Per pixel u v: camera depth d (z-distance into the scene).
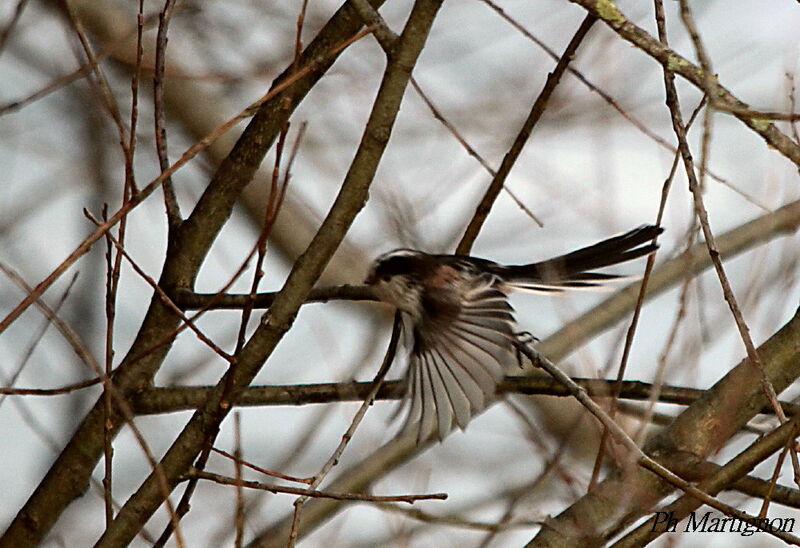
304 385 9.77
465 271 9.70
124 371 10.19
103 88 8.46
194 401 10.22
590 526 8.78
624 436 8.23
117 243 8.28
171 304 8.32
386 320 14.12
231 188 10.43
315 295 9.76
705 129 7.80
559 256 10.50
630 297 12.85
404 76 8.14
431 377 9.25
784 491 9.04
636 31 7.94
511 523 10.05
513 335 8.95
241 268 8.13
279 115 10.36
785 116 7.55
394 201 11.95
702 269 12.12
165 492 7.46
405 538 10.03
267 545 11.63
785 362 9.54
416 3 8.12
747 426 10.41
